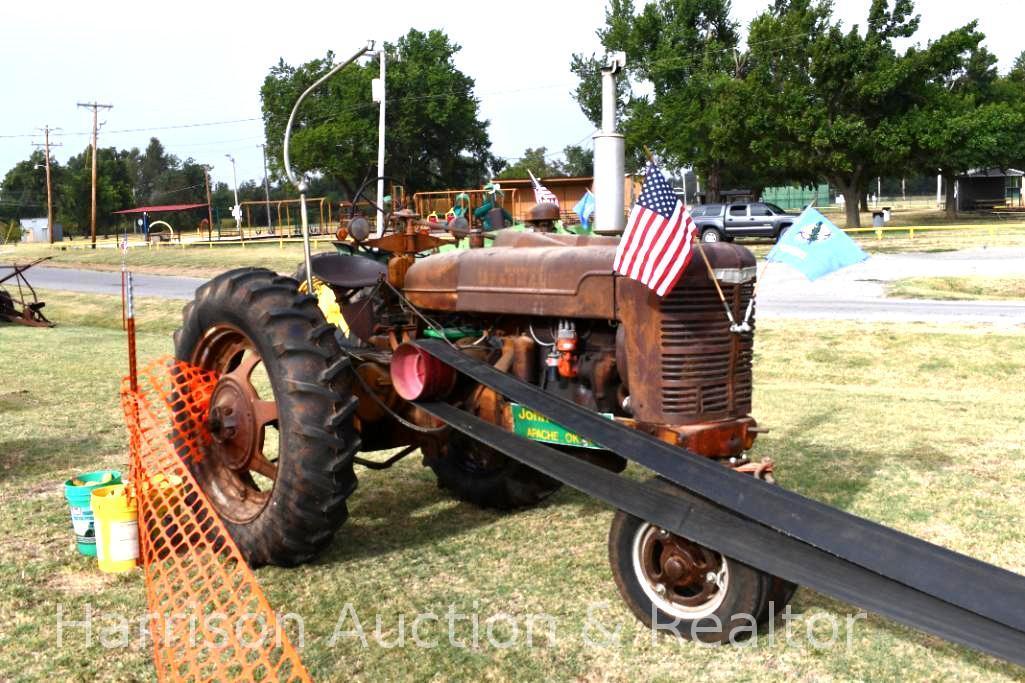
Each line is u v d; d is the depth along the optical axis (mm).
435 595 3949
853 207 32281
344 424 4020
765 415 7598
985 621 2738
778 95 31062
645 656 3395
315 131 50656
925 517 4867
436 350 4188
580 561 4340
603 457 4211
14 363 10992
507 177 58281
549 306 3908
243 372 4422
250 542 4141
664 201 3332
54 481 5707
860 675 3248
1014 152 40500
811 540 3010
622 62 4051
